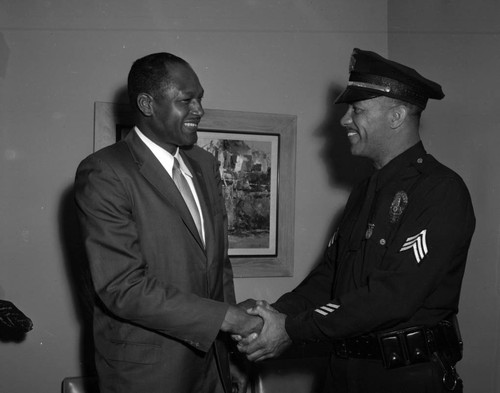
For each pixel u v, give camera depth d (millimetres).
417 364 1888
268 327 2119
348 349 2000
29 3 2990
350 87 2119
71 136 3023
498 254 2492
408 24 3307
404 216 1972
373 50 3533
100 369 1988
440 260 1880
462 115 2768
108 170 1934
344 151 3461
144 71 2016
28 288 2951
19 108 2963
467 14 2756
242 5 3332
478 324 2621
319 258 3418
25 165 2965
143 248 1951
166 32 3197
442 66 2949
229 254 3252
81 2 3066
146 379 1918
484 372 2564
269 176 3322
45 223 2977
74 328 2984
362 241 2078
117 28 3115
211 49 3270
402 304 1865
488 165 2572
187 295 1919
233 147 3264
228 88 3291
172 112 2004
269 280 3340
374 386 1927
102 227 1891
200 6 3260
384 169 2105
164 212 1978
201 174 2244
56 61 3018
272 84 3365
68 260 2982
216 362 2127
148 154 2031
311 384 2865
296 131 3381
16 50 2967
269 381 2809
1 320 2613
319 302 2355
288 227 3348
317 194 3428
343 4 3500
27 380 2941
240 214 3270
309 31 3441
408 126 2084
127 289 1863
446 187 1933
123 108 3070
